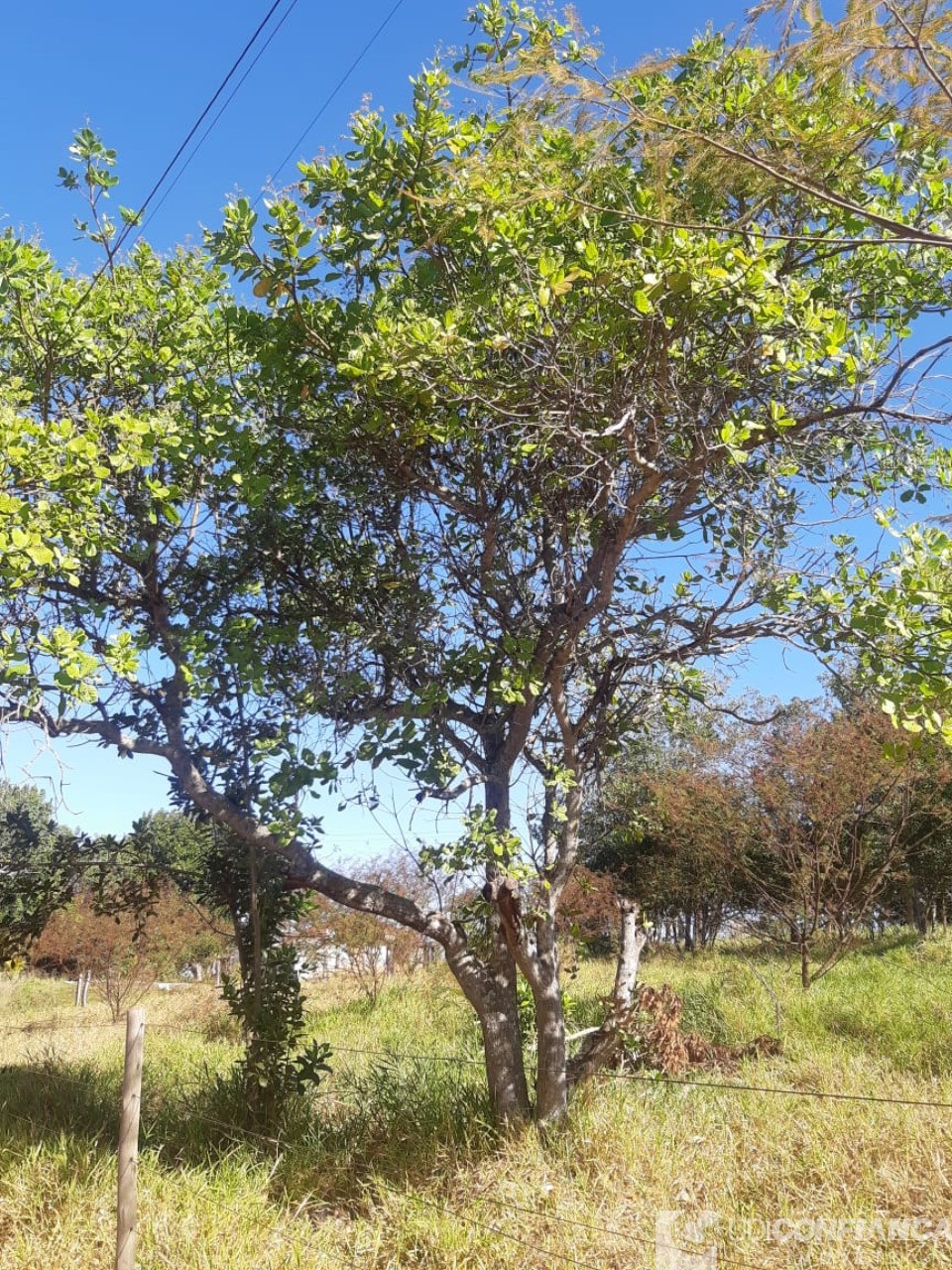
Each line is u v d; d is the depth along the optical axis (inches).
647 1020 279.6
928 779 514.9
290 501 245.0
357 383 219.8
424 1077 289.1
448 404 226.7
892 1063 298.7
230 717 261.3
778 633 237.6
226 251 219.3
